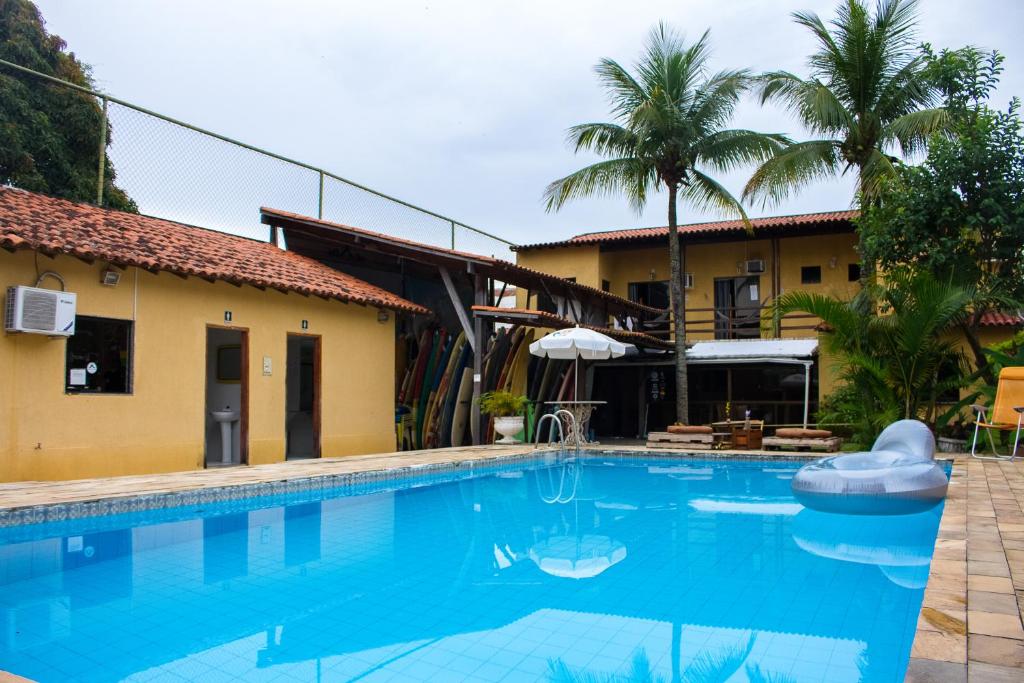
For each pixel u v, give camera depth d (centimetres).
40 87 1967
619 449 1372
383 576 524
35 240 887
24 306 866
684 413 1678
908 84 1620
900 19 1623
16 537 639
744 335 2158
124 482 841
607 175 1748
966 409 1491
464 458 1156
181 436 1083
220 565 558
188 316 1102
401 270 1764
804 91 1652
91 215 1147
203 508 781
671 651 369
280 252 1495
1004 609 360
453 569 545
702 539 651
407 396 1645
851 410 1402
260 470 985
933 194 1340
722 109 1673
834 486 761
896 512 766
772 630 401
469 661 359
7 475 870
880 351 1376
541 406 1636
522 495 930
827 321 1390
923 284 1264
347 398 1384
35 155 1923
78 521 683
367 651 374
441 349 1648
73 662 360
